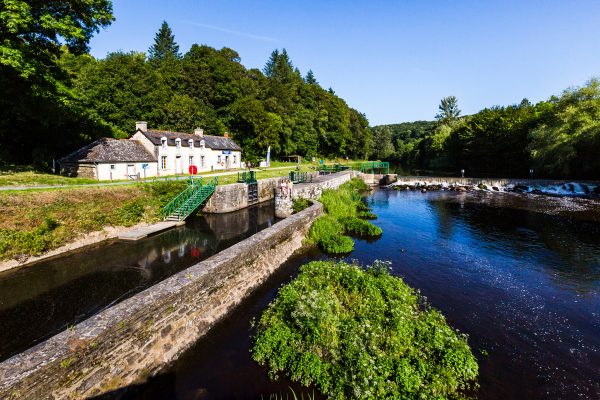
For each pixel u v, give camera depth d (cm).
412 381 670
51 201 1653
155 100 4938
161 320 727
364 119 10812
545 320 1002
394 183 4781
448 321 984
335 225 1991
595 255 1609
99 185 2077
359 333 811
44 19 1788
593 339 905
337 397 644
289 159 7094
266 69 9706
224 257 1004
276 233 1373
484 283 1273
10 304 1077
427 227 2200
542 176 4519
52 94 2403
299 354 755
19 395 459
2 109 2514
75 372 540
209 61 6144
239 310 1014
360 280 1070
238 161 4841
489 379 732
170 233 1962
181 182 2477
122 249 1648
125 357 635
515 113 5641
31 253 1441
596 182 3581
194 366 755
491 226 2223
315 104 8069
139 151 3194
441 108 9775
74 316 1006
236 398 668
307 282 1091
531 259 1553
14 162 2773
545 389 707
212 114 5862
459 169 6788
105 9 2162
